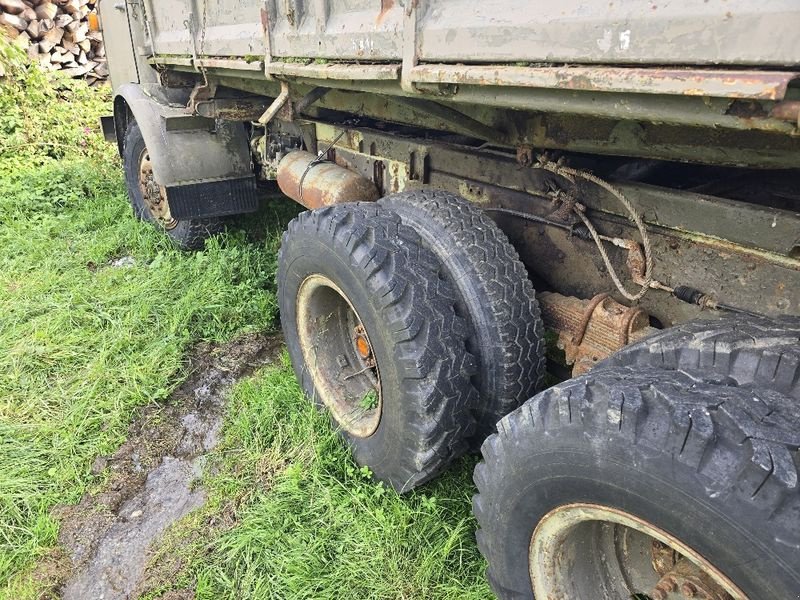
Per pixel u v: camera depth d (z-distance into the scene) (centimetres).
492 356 232
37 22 862
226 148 443
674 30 122
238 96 400
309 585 232
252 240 502
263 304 414
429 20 176
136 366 354
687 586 158
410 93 190
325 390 293
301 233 263
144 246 496
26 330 387
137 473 297
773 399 145
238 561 245
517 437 173
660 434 140
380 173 344
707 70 118
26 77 783
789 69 109
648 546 178
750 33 111
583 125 200
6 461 293
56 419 321
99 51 942
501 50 156
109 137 580
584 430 154
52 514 275
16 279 457
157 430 322
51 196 617
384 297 221
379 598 226
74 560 255
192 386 354
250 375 364
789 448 129
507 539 186
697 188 224
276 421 311
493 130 230
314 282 271
